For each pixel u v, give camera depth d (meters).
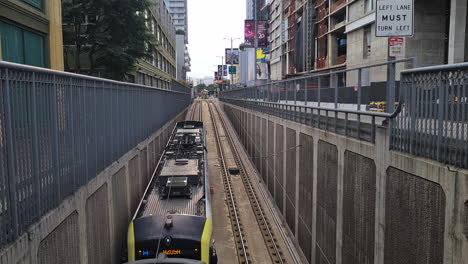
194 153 17.39
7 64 4.91
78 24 21.58
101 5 20.67
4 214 4.84
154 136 18.72
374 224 8.11
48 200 6.12
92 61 22.33
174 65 69.31
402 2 8.62
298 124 14.57
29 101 5.62
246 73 114.44
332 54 46.66
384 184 7.61
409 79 6.78
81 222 7.38
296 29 63.25
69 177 6.98
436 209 5.86
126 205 11.75
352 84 10.16
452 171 5.42
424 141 6.28
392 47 9.09
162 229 9.08
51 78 6.36
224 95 66.06
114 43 21.73
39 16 13.98
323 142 11.58
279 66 79.31
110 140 10.05
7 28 12.18
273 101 21.28
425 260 6.16
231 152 32.75
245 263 13.16
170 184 11.60
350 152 9.45
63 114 6.80
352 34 39.44
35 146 5.71
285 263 13.44
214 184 22.78
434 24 27.64
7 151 5.02
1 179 4.85
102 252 8.84
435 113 5.99
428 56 27.75
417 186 6.41
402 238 6.91
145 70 34.09
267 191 21.61
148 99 17.36
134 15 22.08
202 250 8.90
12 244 4.90
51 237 6.02
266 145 22.41
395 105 7.75
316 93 13.41
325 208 11.37
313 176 12.55
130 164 12.60
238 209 18.64
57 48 15.45
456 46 24.66
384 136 7.60
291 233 15.56
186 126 26.50
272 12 86.62
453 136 5.56
